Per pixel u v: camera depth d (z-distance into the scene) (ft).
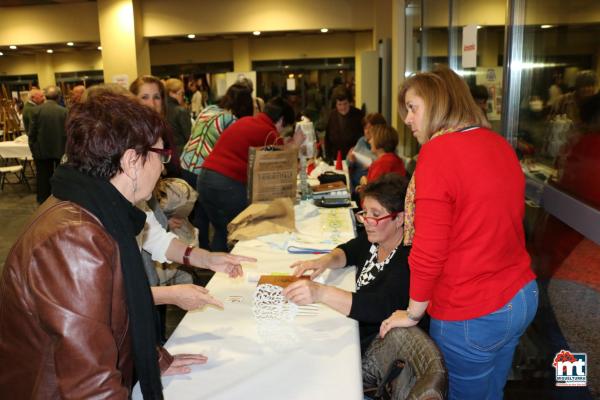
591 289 6.15
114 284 2.77
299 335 4.14
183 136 14.70
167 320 9.45
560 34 7.10
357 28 27.37
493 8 9.27
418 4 16.55
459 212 4.05
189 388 3.41
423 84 4.41
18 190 23.58
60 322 2.43
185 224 6.70
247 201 8.95
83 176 2.82
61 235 2.52
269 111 9.75
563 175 6.98
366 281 5.34
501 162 4.10
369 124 13.26
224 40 41.29
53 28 30.55
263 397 3.28
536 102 8.02
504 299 4.13
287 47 39.70
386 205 5.04
